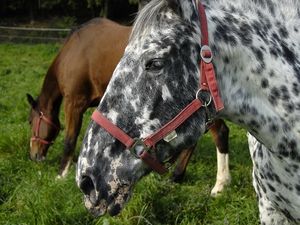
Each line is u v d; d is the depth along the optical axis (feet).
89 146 5.86
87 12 75.97
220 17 5.91
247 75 5.92
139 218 11.41
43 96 16.96
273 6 6.18
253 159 7.23
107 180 5.80
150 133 5.71
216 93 5.71
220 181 13.94
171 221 11.98
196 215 12.14
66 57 15.97
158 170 5.90
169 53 5.60
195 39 5.69
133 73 5.68
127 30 14.90
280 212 7.17
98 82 15.51
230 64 5.86
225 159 13.96
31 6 75.15
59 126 17.30
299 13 6.32
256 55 5.88
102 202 5.85
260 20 6.07
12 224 11.87
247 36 5.89
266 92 5.96
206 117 5.85
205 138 18.62
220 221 11.76
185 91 5.69
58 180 13.91
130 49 5.76
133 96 5.69
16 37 55.36
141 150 5.74
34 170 15.90
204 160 16.56
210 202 12.80
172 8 5.64
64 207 12.30
